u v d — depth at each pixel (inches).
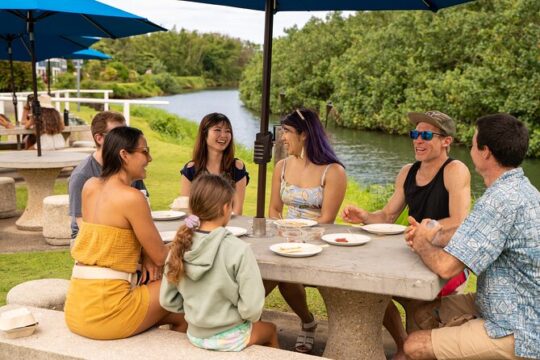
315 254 116.8
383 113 1402.6
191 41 4864.7
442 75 1280.8
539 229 103.9
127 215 116.0
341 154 1005.2
